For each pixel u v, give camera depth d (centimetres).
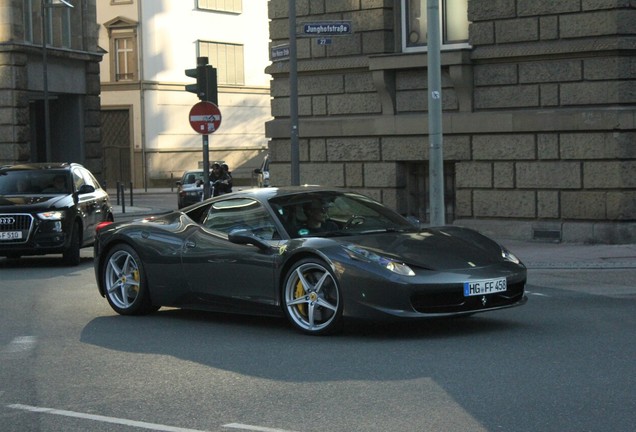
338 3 2392
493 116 2161
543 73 2097
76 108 4450
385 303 1012
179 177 6588
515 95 2141
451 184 2314
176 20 6562
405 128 2291
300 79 2469
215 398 800
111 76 6500
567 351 944
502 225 2170
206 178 2227
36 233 1905
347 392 804
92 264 2019
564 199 2083
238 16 6938
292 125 2158
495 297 1054
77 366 949
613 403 740
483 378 838
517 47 2112
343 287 1034
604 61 2014
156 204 4691
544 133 2100
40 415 763
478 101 2198
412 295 1005
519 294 1086
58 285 1630
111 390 843
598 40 2006
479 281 1024
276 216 1132
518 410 728
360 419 718
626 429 672
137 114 6450
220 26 6812
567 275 1608
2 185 2025
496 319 1149
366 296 1021
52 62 4228
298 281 1088
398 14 2334
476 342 1004
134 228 1265
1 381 891
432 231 1133
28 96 4138
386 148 2344
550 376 838
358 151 2392
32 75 4112
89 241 2064
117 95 6481
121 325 1191
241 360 953
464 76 2181
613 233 2014
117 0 6462
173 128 6575
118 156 6519
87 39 4462
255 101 7050
